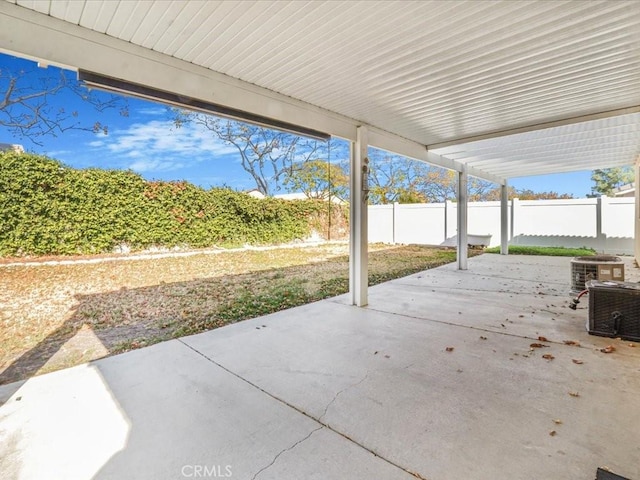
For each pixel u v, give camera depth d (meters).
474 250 12.80
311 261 10.20
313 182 18.64
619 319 3.47
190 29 2.70
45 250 7.30
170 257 8.99
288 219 13.06
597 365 2.87
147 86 3.02
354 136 5.16
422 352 3.25
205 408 2.34
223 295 6.00
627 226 11.05
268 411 2.29
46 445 1.96
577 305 4.86
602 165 9.16
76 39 2.63
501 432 1.98
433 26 2.70
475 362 2.99
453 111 4.80
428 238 14.59
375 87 3.93
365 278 5.15
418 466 1.73
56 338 4.00
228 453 1.87
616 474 1.62
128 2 2.34
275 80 3.71
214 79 3.49
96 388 2.65
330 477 1.67
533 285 6.38
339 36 2.85
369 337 3.72
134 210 8.67
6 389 2.65
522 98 4.30
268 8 2.43
